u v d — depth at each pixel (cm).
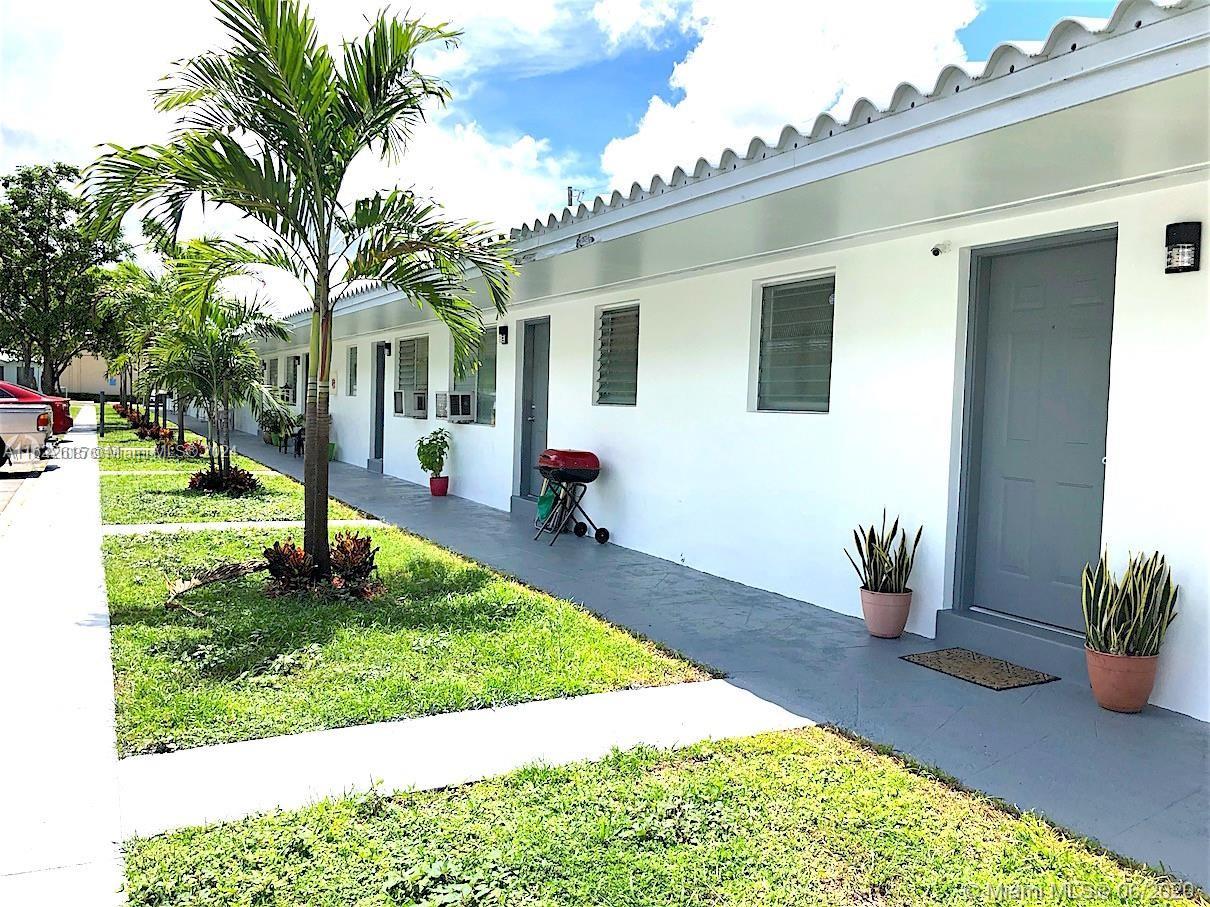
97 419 2806
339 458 1739
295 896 241
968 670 476
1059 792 328
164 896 239
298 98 534
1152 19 272
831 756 352
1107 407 465
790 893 251
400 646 477
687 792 311
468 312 684
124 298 1753
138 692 395
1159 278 423
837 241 580
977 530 539
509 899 243
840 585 611
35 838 269
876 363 584
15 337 2584
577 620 547
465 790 309
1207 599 404
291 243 584
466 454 1199
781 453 666
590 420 921
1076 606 483
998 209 477
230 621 512
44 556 696
